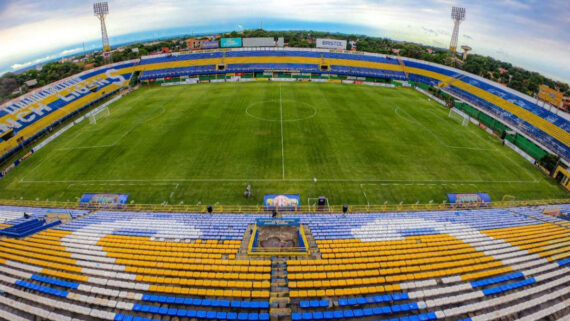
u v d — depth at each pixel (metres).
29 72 112.81
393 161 44.91
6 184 39.75
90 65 119.06
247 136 52.22
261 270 21.00
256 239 25.47
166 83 90.88
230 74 95.19
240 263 21.78
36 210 33.81
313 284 19.33
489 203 36.06
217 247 24.41
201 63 98.88
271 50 107.25
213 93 78.62
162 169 42.03
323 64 100.19
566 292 18.83
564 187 40.44
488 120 60.50
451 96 76.94
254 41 105.56
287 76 96.56
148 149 47.91
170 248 24.20
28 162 45.03
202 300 17.95
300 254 22.89
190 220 30.41
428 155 47.19
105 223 29.84
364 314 16.98
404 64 101.56
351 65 100.50
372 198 36.34
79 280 20.16
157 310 17.34
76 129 56.84
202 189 37.62
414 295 18.53
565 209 34.78
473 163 45.44
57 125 62.06
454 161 45.75
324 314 16.92
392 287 19.09
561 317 17.28
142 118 61.41
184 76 93.94
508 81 111.75
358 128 56.59
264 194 36.72
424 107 71.44
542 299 18.38
